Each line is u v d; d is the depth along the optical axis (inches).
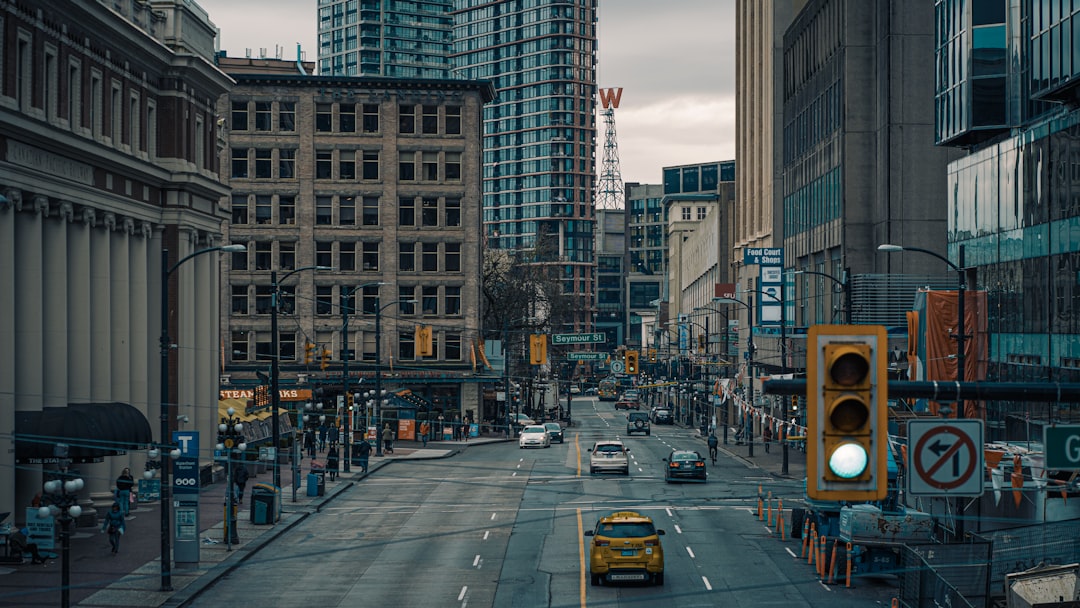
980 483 410.3
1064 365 1829.5
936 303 2081.7
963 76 2335.1
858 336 352.8
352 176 3993.6
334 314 3966.5
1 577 1341.0
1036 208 1959.9
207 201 2388.0
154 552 1525.6
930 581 1067.9
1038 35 2043.6
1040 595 1047.0
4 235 1587.1
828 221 3336.6
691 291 7263.8
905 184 3006.9
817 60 3513.8
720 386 3191.4
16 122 1583.4
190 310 2271.2
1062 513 1326.3
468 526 1761.8
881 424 350.0
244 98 3949.3
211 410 2388.0
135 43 2028.8
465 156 4033.0
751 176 4726.9
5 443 1558.8
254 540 1627.7
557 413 5265.8
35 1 1674.5
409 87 4005.9
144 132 2132.1
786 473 2476.6
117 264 2031.3
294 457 2043.6
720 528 1706.4
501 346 4197.8
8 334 1579.7
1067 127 1835.6
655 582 1286.9
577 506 1962.4
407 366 3998.5
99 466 1910.7
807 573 1346.0
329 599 1240.2
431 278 4015.8
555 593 1245.7
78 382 1851.6
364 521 1838.1
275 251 3949.3
